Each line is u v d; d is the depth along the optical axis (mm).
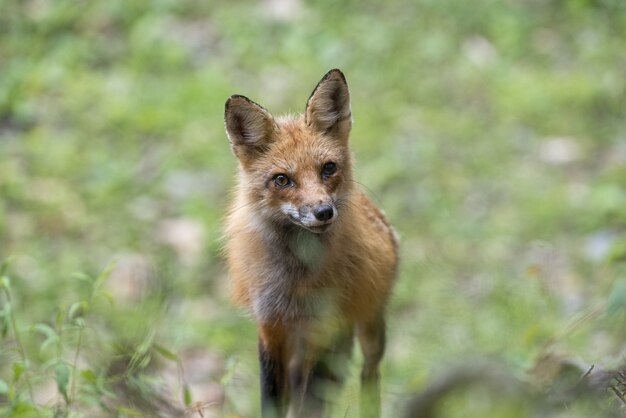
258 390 9844
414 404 4887
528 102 17625
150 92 18453
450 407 5094
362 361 10000
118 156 17000
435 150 16656
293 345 8641
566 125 17188
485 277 13492
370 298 8797
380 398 9133
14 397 8047
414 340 11891
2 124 17781
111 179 16438
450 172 16234
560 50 18969
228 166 16484
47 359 10328
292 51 19062
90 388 7781
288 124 8805
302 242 8266
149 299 12430
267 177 8438
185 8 20359
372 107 17656
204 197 15898
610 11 19781
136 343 9016
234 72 18812
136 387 8023
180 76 18859
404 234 14844
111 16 20094
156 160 16891
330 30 19453
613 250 11164
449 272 13859
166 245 14867
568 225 14852
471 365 4879
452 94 18047
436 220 15242
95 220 15617
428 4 19922
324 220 8000
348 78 18438
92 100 18234
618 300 6914
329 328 8477
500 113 17516
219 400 9656
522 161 16531
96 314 12375
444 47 18953
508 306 11977
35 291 13688
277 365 8594
